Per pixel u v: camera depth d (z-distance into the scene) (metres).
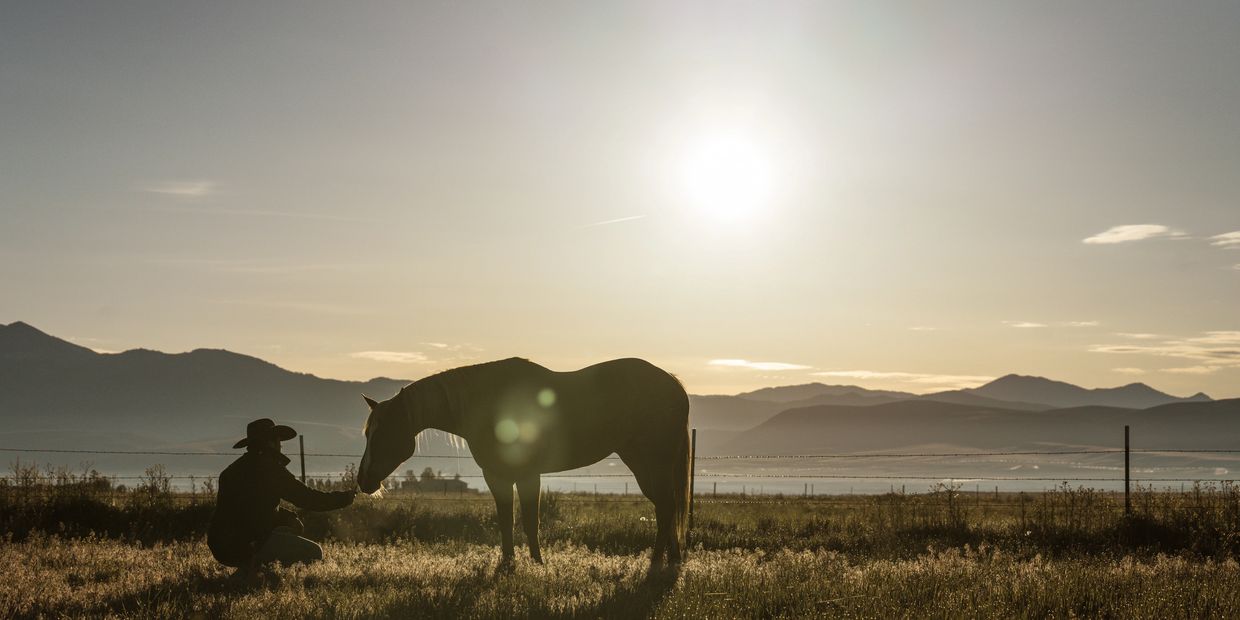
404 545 17.02
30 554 14.30
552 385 13.34
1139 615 9.07
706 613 9.20
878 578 11.34
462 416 13.14
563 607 9.56
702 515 22.92
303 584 10.94
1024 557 15.50
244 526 11.94
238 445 12.13
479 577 11.66
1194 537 16.78
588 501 34.19
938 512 20.73
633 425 13.46
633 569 12.56
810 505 30.56
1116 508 19.98
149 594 10.21
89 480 21.33
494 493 13.34
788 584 10.75
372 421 12.95
